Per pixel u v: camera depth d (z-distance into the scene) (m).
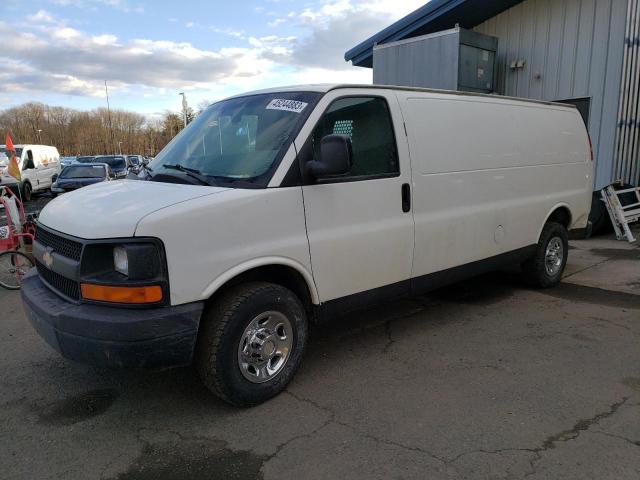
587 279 6.44
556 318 5.07
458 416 3.25
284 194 3.39
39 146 21.36
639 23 8.78
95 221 3.03
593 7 8.98
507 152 5.12
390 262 4.09
